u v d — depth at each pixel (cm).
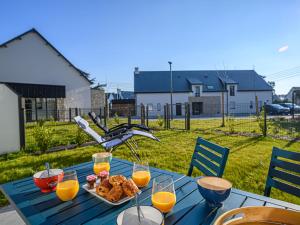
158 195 131
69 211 132
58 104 1947
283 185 178
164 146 679
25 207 139
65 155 581
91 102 2302
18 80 1733
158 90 3073
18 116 633
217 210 130
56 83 1955
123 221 107
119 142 457
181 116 2733
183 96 3077
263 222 99
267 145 680
